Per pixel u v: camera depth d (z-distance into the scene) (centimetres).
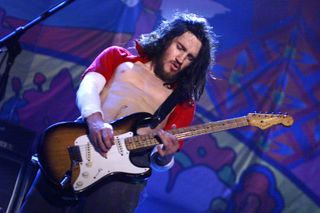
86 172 493
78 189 489
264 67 1020
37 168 543
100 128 479
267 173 977
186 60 540
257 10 1044
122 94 521
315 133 990
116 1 1041
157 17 1035
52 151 493
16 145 736
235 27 1039
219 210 965
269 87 1012
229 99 1007
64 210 501
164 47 540
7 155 726
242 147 987
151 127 523
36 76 1005
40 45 1017
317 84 1012
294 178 975
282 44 1030
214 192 972
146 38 556
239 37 1034
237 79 1016
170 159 528
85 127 505
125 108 518
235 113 1002
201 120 999
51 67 1012
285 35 1033
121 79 529
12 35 554
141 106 524
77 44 1025
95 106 496
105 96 529
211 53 567
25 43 1010
